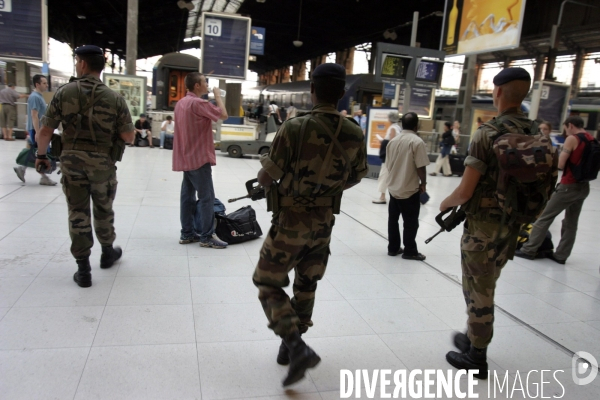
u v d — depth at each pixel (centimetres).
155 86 1767
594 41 2872
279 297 241
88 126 343
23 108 1453
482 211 267
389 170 496
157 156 1273
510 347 323
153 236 518
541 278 475
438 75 1067
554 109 1480
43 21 1307
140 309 333
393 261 496
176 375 258
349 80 2309
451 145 1317
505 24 1070
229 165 1194
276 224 245
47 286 360
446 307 379
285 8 3362
